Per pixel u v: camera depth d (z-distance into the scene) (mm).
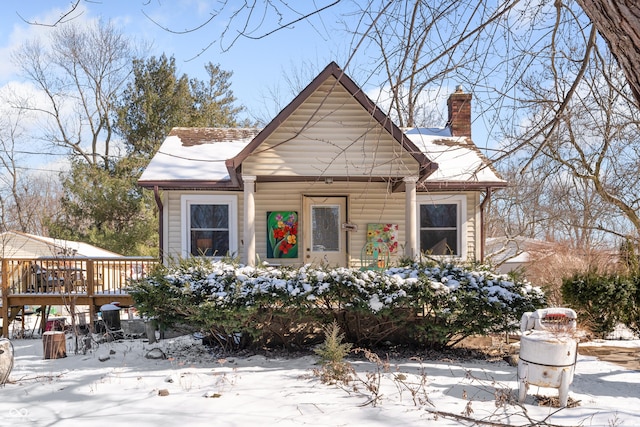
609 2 1693
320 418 5652
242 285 8719
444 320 8828
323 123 10758
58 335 9453
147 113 27203
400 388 6719
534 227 16375
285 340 9453
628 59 1801
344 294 8680
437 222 12969
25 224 35562
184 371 8023
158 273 9305
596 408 6000
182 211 12609
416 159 10430
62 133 30156
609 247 17406
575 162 10703
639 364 8516
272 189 12852
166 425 5555
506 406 6027
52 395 6891
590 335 11188
